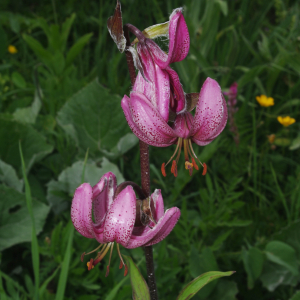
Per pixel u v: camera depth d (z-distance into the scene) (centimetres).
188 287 34
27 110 71
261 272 51
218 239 48
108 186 33
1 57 90
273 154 71
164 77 30
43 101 75
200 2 80
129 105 31
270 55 82
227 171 67
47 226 58
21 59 103
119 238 31
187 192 66
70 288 47
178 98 31
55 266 46
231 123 61
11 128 60
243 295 52
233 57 80
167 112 30
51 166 62
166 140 31
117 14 30
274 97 84
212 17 76
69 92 75
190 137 31
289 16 90
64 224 57
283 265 46
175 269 45
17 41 107
